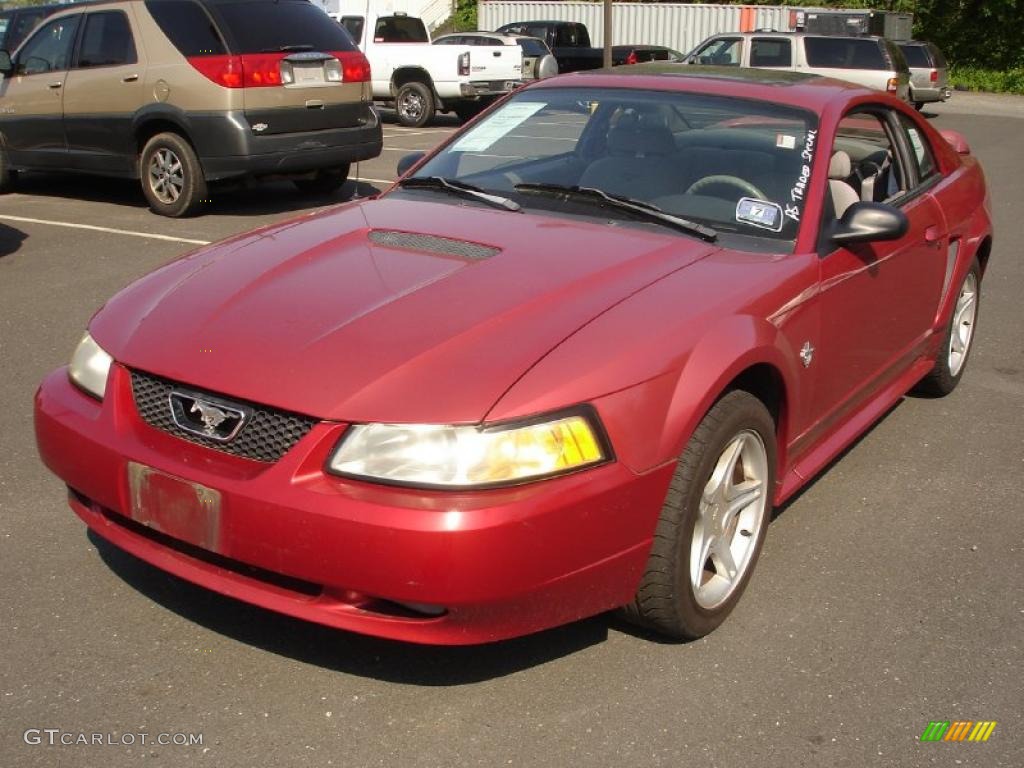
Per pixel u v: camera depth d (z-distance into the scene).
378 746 2.79
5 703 2.91
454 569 2.61
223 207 10.37
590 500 2.75
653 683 3.10
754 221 3.77
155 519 2.94
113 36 9.82
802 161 3.92
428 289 3.18
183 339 3.06
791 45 19.83
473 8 38.44
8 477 4.29
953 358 5.64
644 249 3.52
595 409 2.80
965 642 3.38
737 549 3.46
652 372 2.92
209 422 2.89
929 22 33.72
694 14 29.48
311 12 10.03
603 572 2.87
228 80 9.28
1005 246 9.69
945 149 5.41
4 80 10.60
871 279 4.10
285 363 2.87
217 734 2.82
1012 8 32.56
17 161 10.76
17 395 5.21
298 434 2.76
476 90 18.67
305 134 9.84
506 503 2.64
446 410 2.68
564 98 4.45
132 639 3.21
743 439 3.31
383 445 2.67
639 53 25.31
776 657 3.26
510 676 3.10
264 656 3.15
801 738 2.88
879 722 2.96
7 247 8.40
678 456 2.96
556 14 31.36
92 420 3.10
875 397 4.62
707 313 3.18
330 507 2.65
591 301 3.12
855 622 3.47
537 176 4.15
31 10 12.07
